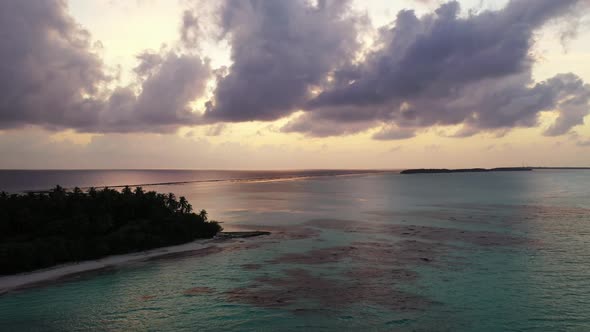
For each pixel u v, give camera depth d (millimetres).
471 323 38656
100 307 43906
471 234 80562
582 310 41594
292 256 63906
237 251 68250
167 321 40375
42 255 57781
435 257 61688
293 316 40438
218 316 41094
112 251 65438
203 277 53656
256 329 38125
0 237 64812
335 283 49750
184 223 78938
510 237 77188
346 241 75188
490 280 50438
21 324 39938
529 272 53719
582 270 54531
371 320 39156
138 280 52688
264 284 50125
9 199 73312
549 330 37438
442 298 44469
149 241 69688
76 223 68000
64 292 48406
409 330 37188
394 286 48375
